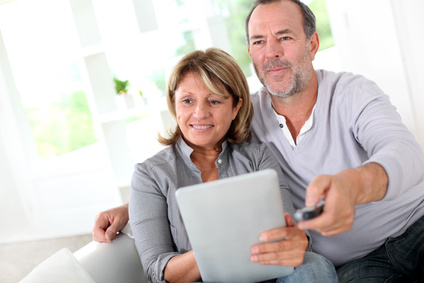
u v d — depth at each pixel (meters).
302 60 1.59
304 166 1.58
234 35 3.68
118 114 3.40
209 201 1.05
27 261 3.64
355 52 2.88
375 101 1.49
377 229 1.50
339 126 1.56
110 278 1.46
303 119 1.63
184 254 1.30
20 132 4.12
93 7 3.39
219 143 1.59
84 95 4.73
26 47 4.33
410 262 1.46
